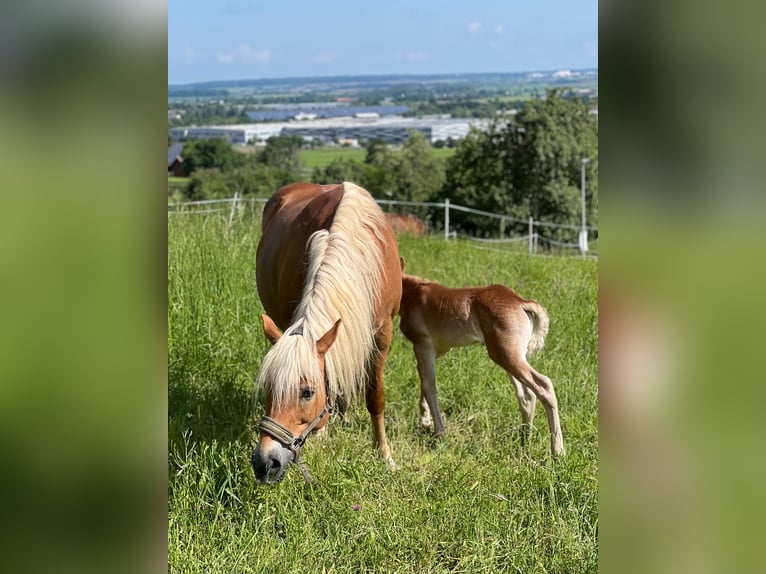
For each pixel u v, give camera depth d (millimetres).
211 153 56969
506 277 8781
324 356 3514
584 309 7016
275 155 60656
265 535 3420
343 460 4086
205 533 3465
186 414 4688
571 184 42312
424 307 5059
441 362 5891
